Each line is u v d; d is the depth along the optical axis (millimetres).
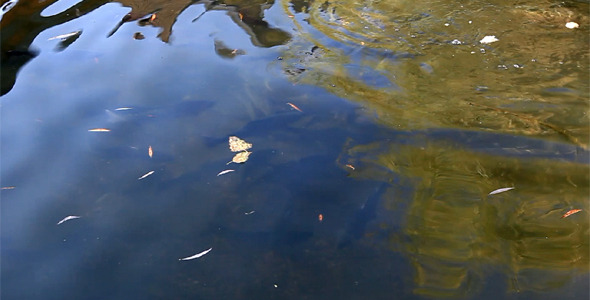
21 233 2283
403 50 3225
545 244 2219
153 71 3076
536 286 2105
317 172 2465
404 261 2172
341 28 3443
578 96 2836
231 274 2146
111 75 3062
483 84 2951
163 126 2699
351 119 2725
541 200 2363
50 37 3447
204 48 3270
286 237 2244
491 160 2521
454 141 2611
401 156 2541
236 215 2316
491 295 2084
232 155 2543
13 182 2469
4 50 3336
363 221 2289
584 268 2146
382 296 2082
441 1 3664
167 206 2354
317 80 2982
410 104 2826
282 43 3307
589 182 2420
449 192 2393
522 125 2684
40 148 2617
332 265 2164
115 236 2262
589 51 3135
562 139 2604
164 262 2184
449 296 2078
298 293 2096
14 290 2117
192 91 2916
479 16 3498
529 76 2988
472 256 2186
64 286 2123
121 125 2713
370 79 2994
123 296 2094
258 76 3016
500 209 2332
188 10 3705
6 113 2824
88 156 2566
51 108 2844
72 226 2301
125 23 3564
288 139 2615
